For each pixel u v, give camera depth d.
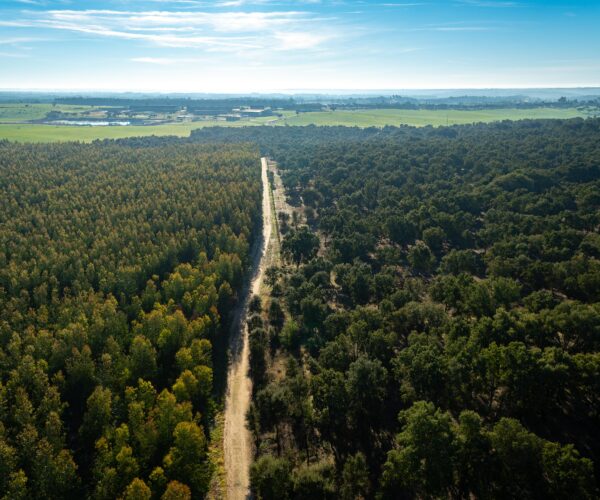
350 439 81.69
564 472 60.59
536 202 193.75
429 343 92.12
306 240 165.50
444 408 85.38
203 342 100.44
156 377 95.69
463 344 88.19
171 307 116.19
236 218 186.38
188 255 158.88
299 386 86.88
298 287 131.00
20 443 73.25
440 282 124.25
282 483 67.56
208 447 81.50
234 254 145.00
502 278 118.81
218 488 73.19
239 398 95.12
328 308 123.62
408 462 65.81
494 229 168.00
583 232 168.12
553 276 126.56
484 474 68.88
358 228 185.25
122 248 149.88
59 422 76.06
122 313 108.31
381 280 127.75
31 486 69.25
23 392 80.81
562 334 96.81
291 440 82.50
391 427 83.44
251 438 83.81
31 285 125.44
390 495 69.38
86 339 98.56
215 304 121.44
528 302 111.06
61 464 68.31
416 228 181.88
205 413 90.06
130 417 77.12
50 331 103.44
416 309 104.81
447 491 69.06
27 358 87.94
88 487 73.25
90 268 131.12
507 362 78.88
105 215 179.25
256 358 104.50
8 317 107.31
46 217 174.00
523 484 66.88
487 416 82.94
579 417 81.56
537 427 79.31
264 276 157.00
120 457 68.94
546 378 75.69
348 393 82.81
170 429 78.25
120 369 91.69
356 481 67.94
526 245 146.38
